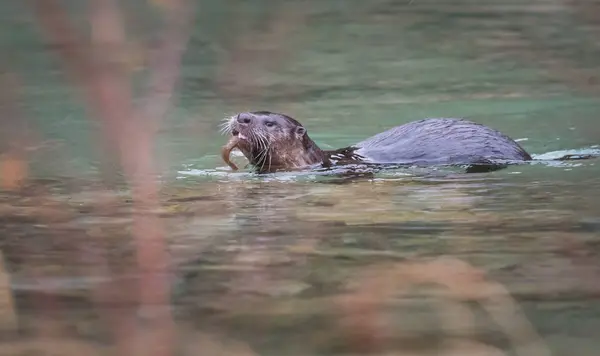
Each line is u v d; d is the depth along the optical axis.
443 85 42.34
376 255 16.84
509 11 58.62
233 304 13.81
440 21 56.56
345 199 22.77
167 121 35.34
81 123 33.25
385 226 19.34
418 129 30.36
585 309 13.61
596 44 49.47
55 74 41.41
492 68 45.44
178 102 38.38
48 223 19.50
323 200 22.61
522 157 28.88
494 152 28.92
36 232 18.66
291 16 21.47
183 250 17.08
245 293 14.41
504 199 22.48
